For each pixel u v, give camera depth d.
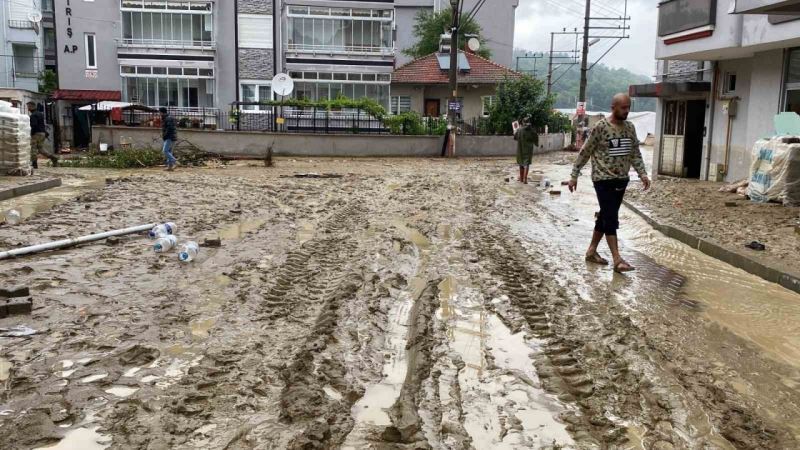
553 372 4.69
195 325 5.40
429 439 3.67
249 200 13.46
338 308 5.98
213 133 29.31
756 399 4.33
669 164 21.33
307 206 12.80
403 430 3.72
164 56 37.56
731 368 4.85
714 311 6.32
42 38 46.69
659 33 18.67
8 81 42.84
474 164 27.19
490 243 9.38
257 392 4.16
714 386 4.49
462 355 4.98
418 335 5.32
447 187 17.03
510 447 3.62
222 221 10.70
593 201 14.61
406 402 4.10
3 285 6.30
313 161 27.64
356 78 39.59
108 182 16.36
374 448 3.55
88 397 3.98
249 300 6.13
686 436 3.81
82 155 29.25
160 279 6.79
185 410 3.85
